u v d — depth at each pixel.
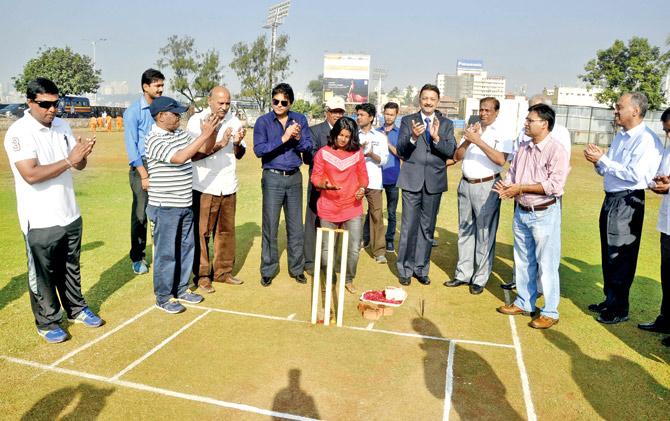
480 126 5.39
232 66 58.19
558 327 4.96
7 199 10.70
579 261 7.23
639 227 4.89
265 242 5.89
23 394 3.63
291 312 5.21
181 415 3.43
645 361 4.30
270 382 3.85
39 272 4.25
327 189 5.24
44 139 4.14
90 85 51.50
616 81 37.25
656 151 4.71
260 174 16.27
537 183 4.68
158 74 5.71
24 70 50.25
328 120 6.42
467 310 5.38
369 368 4.09
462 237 5.99
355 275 6.33
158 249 5.00
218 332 4.69
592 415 3.53
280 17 46.06
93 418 3.38
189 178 5.04
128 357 4.19
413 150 5.82
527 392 3.79
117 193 11.77
